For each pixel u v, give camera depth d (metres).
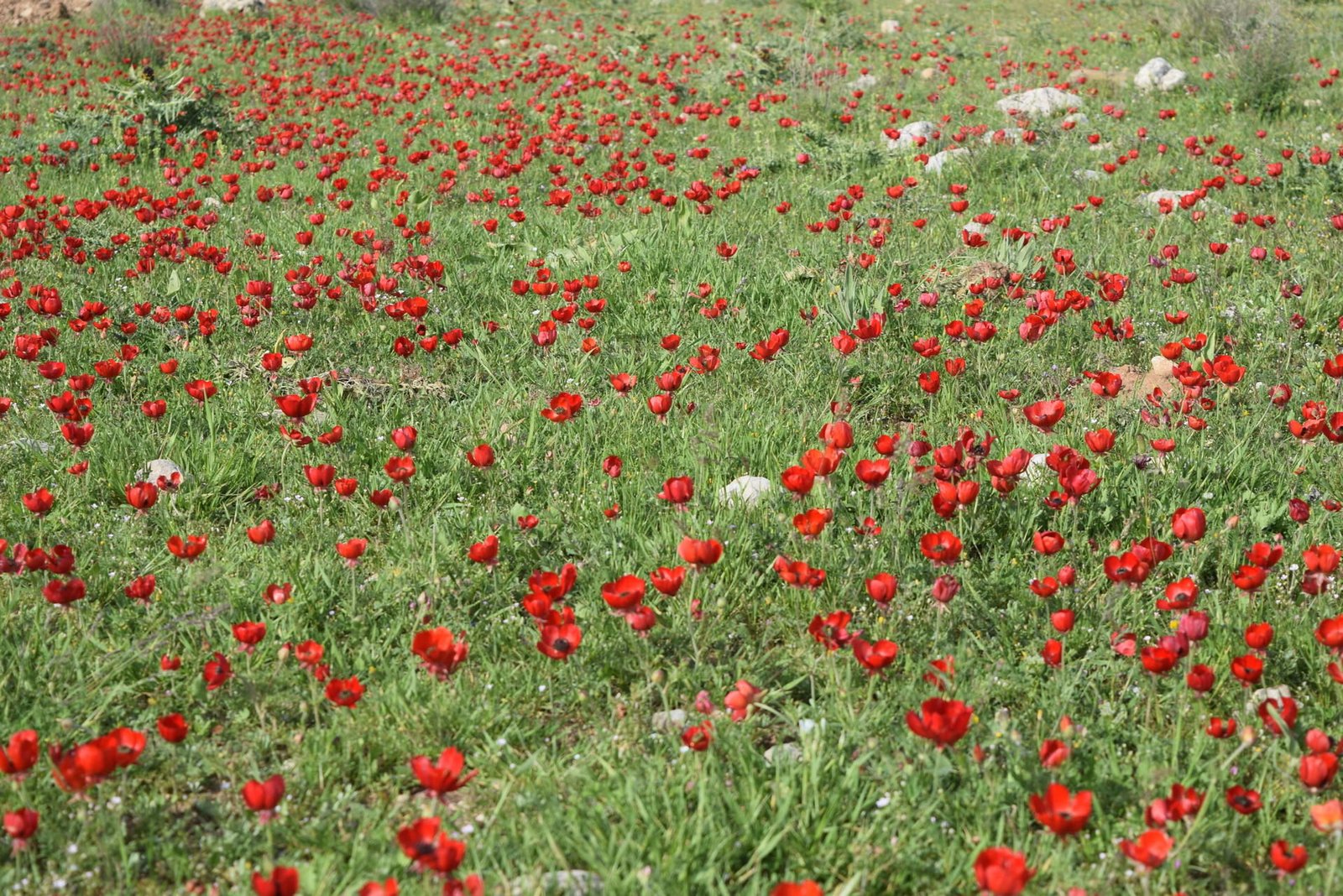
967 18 20.78
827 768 3.01
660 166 10.69
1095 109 12.80
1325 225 8.06
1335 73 13.29
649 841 2.76
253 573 3.96
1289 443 4.95
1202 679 2.91
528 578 4.03
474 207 9.28
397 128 12.71
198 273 7.48
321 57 16.69
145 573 4.05
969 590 3.79
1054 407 4.17
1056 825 2.47
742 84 14.73
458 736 3.25
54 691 3.42
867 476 3.84
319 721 3.34
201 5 21.91
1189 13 16.72
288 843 2.89
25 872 2.73
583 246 7.84
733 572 3.99
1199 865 2.79
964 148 10.48
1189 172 9.83
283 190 8.74
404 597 3.86
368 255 7.30
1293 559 4.03
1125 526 4.10
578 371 5.73
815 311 6.39
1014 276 6.70
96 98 14.23
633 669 3.56
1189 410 4.90
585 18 21.75
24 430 5.15
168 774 3.15
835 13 20.67
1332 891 2.62
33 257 7.66
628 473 4.72
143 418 5.23
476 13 22.09
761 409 5.33
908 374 5.73
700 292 6.50
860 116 12.83
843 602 3.79
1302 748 3.09
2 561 3.53
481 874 2.69
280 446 5.03
